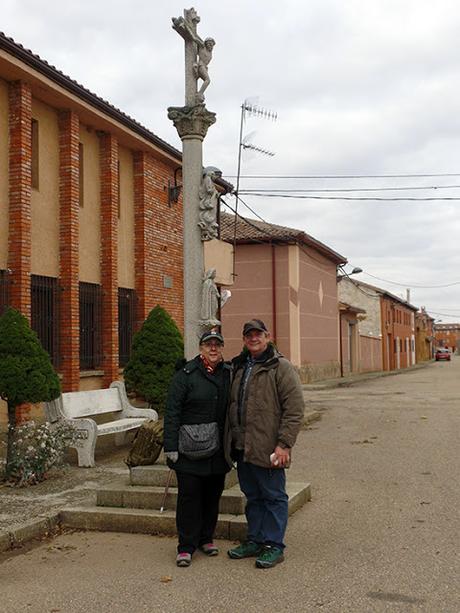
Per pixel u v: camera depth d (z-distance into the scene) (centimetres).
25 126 1206
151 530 651
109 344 1468
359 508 723
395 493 792
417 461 1003
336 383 2931
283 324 2788
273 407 556
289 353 2786
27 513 691
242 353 589
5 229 1186
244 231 2823
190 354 736
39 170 1290
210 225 747
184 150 754
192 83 753
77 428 961
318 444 1187
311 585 500
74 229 1343
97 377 1441
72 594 499
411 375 4184
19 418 1159
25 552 605
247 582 511
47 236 1307
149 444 720
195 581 517
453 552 570
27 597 496
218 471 569
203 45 756
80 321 1409
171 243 1756
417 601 466
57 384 896
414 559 553
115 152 1513
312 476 899
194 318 738
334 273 3478
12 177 1193
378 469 945
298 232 2775
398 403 2002
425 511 707
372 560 553
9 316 870
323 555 569
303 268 2881
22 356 855
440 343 15862
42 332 1283
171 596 488
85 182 1445
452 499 758
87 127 1455
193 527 562
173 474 693
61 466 911
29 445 871
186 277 746
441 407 1855
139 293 1617
